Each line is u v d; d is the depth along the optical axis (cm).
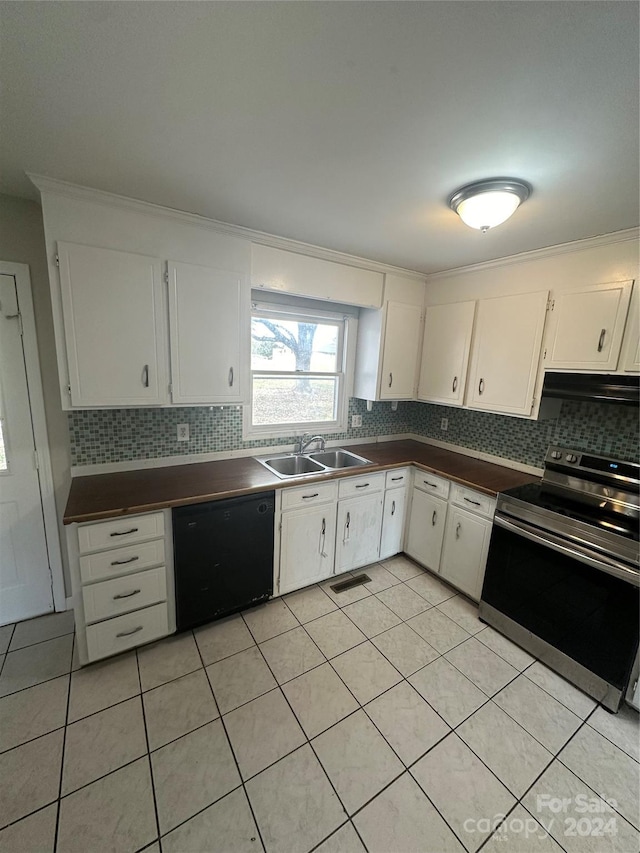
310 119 116
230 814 128
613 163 131
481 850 122
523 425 263
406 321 301
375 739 156
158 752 147
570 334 213
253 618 226
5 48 89
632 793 141
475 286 269
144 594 192
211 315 210
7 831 122
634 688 171
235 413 263
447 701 176
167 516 191
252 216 194
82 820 125
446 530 262
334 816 129
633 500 197
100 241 177
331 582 267
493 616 224
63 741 150
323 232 215
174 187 164
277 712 166
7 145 134
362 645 207
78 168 150
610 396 191
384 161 138
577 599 185
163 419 235
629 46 83
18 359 195
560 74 92
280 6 78
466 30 81
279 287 237
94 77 99
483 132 118
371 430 338
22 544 211
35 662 187
